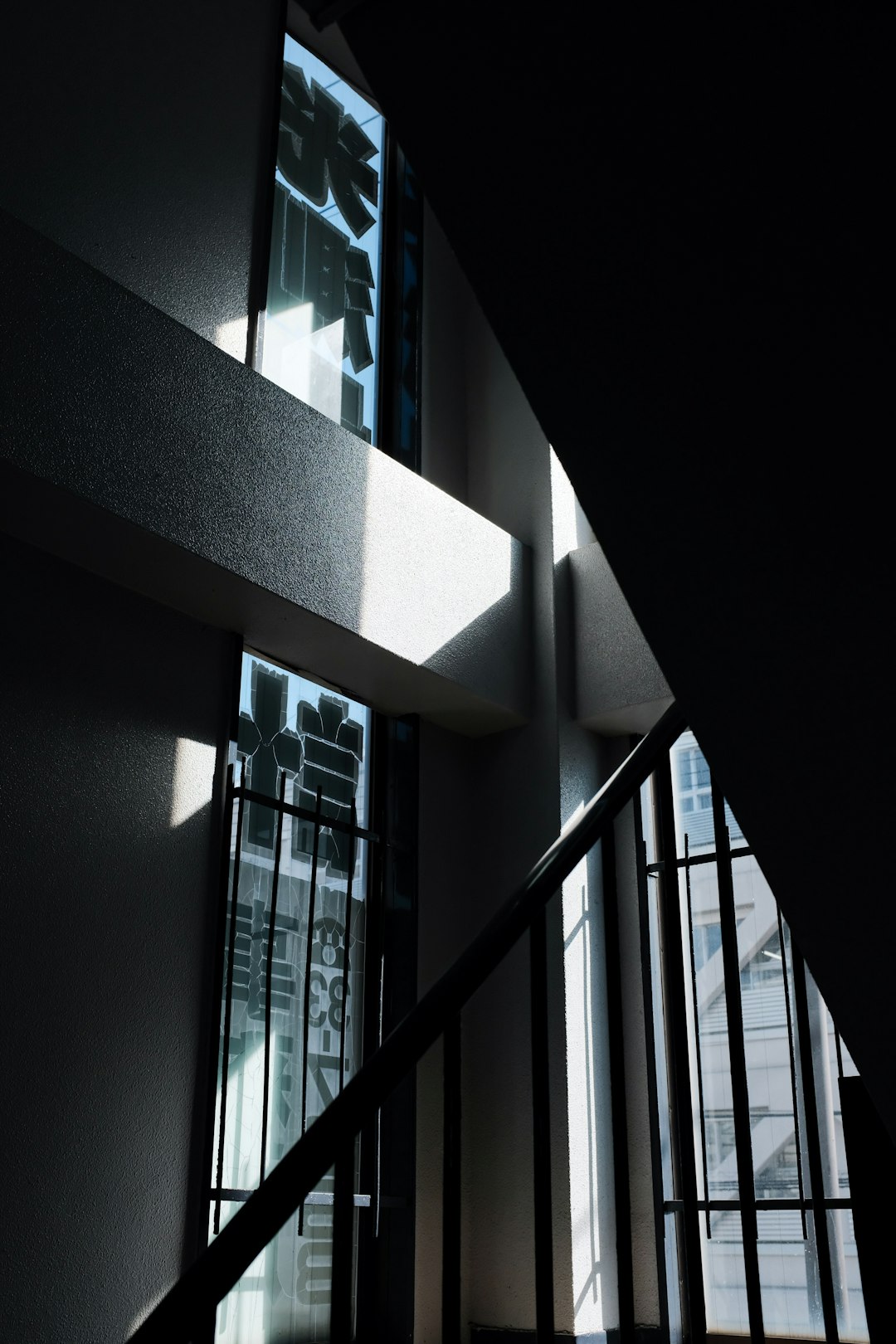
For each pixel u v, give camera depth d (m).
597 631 4.70
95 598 3.46
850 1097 1.85
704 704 1.12
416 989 4.18
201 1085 3.35
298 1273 3.65
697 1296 1.76
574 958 4.32
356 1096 1.36
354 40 1.27
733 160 1.05
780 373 1.04
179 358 3.47
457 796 4.66
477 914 4.52
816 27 1.01
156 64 3.95
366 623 3.93
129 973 3.25
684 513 1.10
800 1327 3.80
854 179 1.00
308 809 4.07
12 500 3.10
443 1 1.21
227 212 4.06
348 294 4.79
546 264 1.16
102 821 3.29
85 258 3.54
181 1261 3.18
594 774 4.66
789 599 1.06
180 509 3.36
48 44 3.61
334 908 4.09
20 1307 2.81
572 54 1.13
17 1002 2.98
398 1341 3.82
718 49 1.06
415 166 1.24
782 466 1.05
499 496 5.00
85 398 3.16
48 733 3.22
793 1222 3.91
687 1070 1.90
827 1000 1.12
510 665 4.57
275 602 3.65
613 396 1.13
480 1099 4.31
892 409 0.99
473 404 5.24
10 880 3.04
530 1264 3.99
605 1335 3.96
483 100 1.19
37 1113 2.96
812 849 1.09
